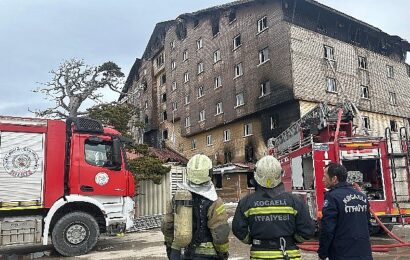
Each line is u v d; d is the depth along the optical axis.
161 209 14.79
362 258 3.51
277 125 26.78
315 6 27.16
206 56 34.94
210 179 3.43
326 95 26.30
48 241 8.62
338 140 9.06
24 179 8.20
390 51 33.59
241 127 30.58
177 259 3.31
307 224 3.16
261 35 27.95
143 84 49.72
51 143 8.52
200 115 35.59
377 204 8.70
